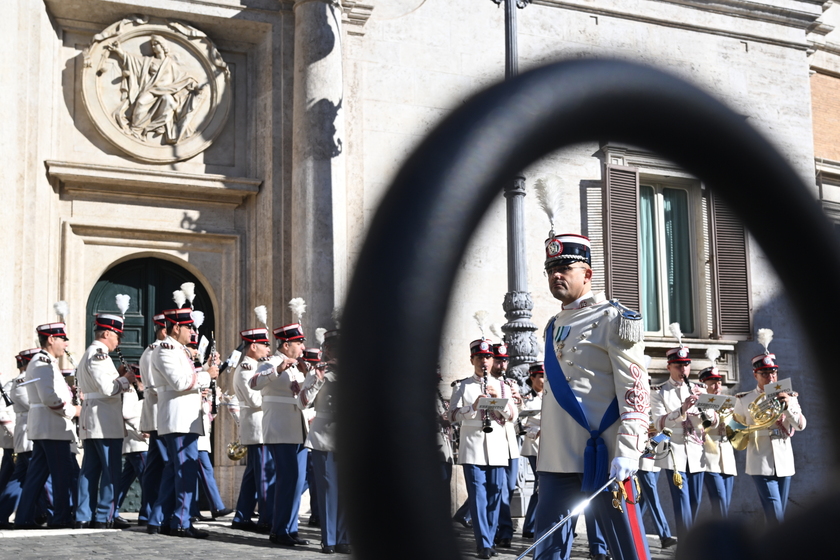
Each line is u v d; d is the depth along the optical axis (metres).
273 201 13.98
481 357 9.35
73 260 13.43
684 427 10.14
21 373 11.02
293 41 14.27
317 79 13.66
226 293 14.23
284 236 13.89
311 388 8.07
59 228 13.37
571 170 15.99
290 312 13.69
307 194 13.48
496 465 8.95
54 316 13.11
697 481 10.24
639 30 16.86
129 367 10.08
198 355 10.84
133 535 9.02
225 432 13.66
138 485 13.66
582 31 16.42
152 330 14.02
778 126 17.88
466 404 9.13
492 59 15.72
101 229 13.62
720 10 17.53
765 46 17.98
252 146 14.44
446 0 15.55
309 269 13.34
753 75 17.78
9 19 12.58
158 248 13.94
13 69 12.60
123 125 13.70
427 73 15.22
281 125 14.11
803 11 18.11
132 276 14.05
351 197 14.34
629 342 3.69
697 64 17.30
